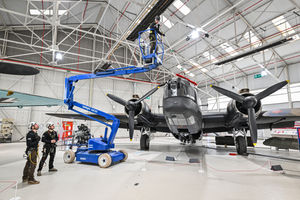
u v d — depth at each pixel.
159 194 2.51
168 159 5.10
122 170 3.91
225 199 2.33
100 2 12.32
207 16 10.65
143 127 7.50
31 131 3.18
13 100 4.92
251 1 9.03
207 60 14.86
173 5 10.66
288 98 13.22
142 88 18.95
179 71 18.39
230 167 4.22
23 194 2.49
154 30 4.10
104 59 13.23
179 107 4.48
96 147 4.54
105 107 16.53
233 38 11.62
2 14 11.16
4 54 12.52
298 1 8.32
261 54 12.66
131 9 12.19
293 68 13.08
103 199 2.33
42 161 3.51
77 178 3.29
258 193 2.54
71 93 4.84
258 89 15.08
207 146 9.44
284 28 10.09
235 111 4.98
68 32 15.14
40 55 13.88
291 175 3.52
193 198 2.36
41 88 13.88
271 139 7.55
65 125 12.20
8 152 6.94
